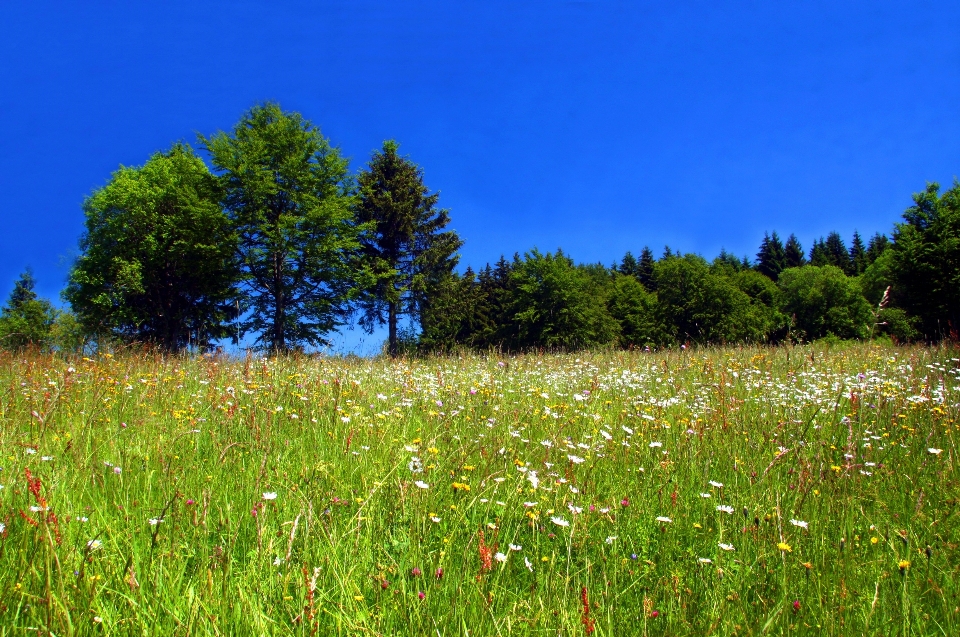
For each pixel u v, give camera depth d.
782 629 2.22
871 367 9.27
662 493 3.58
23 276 60.12
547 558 2.75
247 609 2.17
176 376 7.51
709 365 9.20
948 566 2.72
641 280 92.19
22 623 1.95
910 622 2.29
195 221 31.28
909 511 3.33
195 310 33.06
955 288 28.52
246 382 7.02
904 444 4.57
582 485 3.62
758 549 2.86
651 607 2.35
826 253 99.88
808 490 3.24
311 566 2.49
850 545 2.79
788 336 13.41
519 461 3.86
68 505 2.79
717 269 59.41
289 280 32.69
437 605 2.29
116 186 32.94
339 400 5.81
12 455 3.30
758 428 5.07
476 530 2.86
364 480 3.43
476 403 6.02
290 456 4.09
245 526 2.80
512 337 40.03
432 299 36.19
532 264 41.09
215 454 3.90
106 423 4.79
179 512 2.82
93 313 31.27
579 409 6.00
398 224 36.44
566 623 2.16
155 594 2.17
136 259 31.98
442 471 3.68
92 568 2.26
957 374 8.24
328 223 31.77
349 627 2.13
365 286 34.06
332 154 33.59
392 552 2.76
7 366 8.02
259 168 31.50
